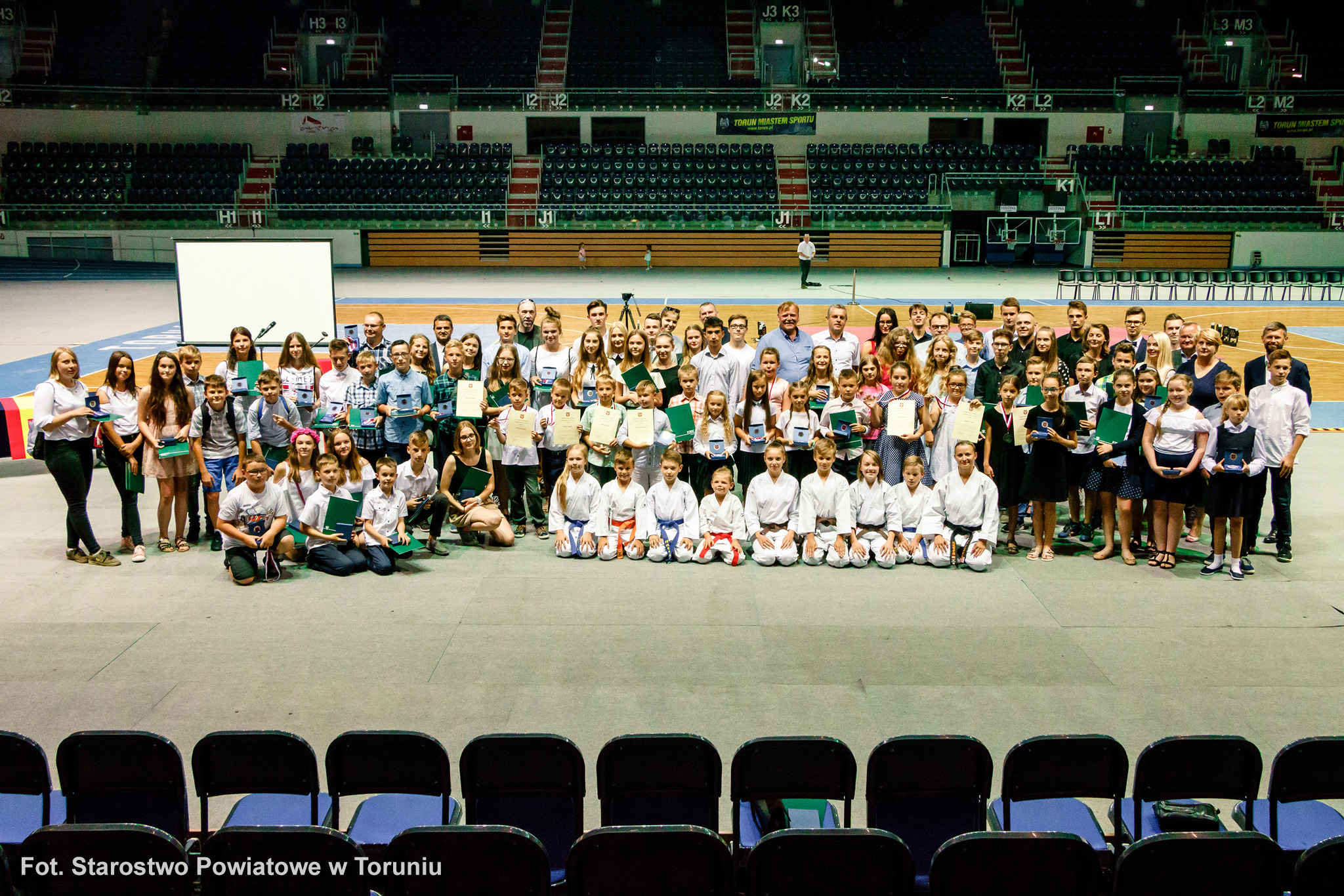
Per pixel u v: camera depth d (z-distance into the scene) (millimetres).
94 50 43406
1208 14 44562
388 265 40406
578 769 4320
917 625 7578
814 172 41750
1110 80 44281
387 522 8797
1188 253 39938
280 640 7266
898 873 3666
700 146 43094
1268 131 42375
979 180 40156
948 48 45562
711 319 10328
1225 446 8391
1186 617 7730
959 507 8766
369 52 45031
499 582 8469
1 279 32969
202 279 13031
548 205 40562
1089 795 4363
